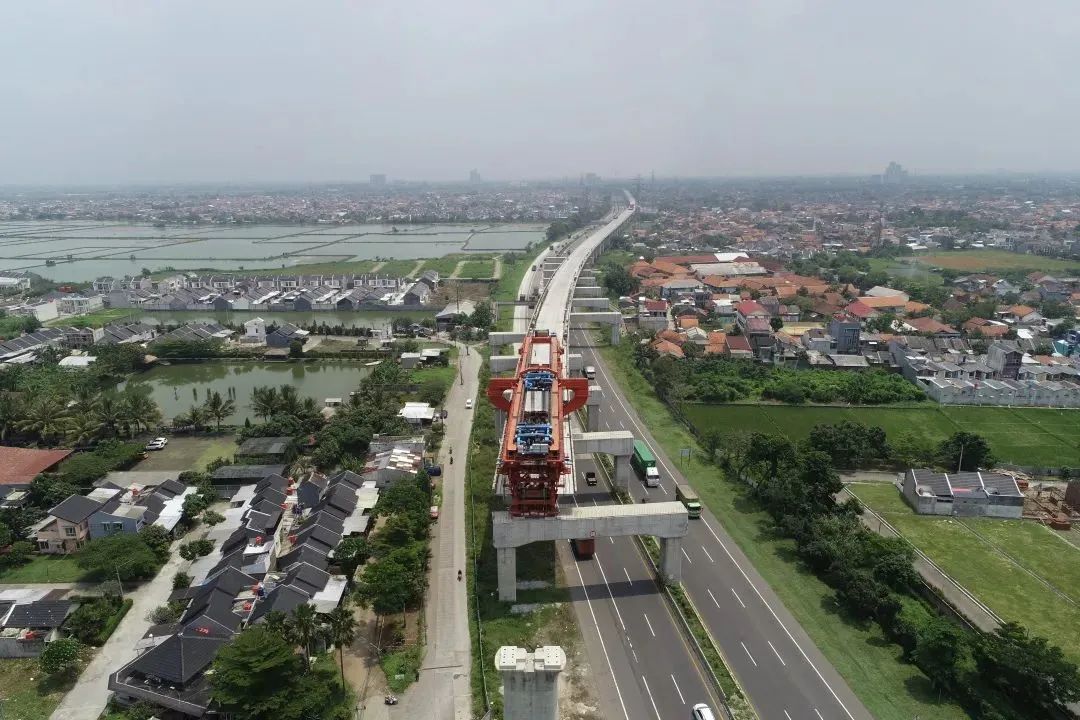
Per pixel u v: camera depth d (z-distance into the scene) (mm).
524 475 93312
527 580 100500
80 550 101188
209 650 79438
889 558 95938
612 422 161500
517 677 63656
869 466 137125
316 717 71000
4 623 87188
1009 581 98625
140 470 135500
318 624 82125
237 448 145000
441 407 170125
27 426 146500
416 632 89062
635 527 94688
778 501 114312
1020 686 73250
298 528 111438
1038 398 169125
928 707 75938
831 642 86812
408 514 106875
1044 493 124750
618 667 83000
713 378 181875
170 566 103000
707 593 97000
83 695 78000
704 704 75688
